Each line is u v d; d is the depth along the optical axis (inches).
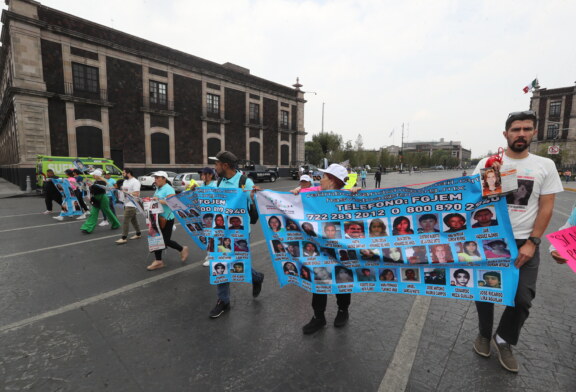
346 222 108.7
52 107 745.0
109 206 303.9
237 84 1211.2
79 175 370.9
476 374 90.9
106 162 668.1
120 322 121.1
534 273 89.2
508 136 89.5
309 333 112.7
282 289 154.3
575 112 1734.7
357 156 2220.7
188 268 183.3
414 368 93.7
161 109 975.0
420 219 100.1
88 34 795.4
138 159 919.7
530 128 86.1
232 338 110.3
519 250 88.7
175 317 125.3
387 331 114.9
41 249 224.4
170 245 186.2
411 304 137.6
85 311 129.9
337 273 109.6
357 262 107.7
